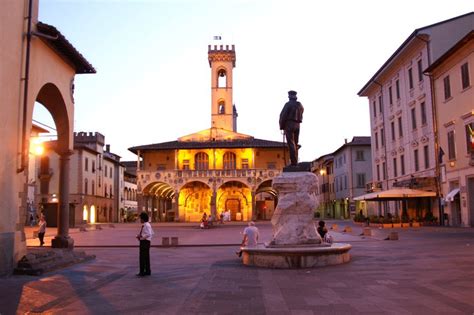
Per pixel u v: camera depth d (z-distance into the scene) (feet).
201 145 213.46
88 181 228.63
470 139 107.86
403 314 26.48
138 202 206.49
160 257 64.13
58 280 41.81
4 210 44.45
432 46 131.23
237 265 51.19
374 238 89.92
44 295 34.81
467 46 108.78
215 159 215.10
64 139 65.87
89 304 31.45
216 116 248.93
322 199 306.14
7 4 45.24
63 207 66.08
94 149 240.73
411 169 147.95
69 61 64.08
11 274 44.86
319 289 34.86
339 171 250.78
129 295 34.40
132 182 331.16
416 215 146.82
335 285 36.40
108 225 183.01
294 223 50.16
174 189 205.26
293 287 36.01
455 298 30.45
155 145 218.18
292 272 43.88
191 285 38.32
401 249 65.46
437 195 126.62
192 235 115.96
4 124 44.73
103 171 256.52
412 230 112.68
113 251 75.46
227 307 29.43
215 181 204.64
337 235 101.81
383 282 37.27
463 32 131.85
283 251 47.06
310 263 47.16
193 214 219.82
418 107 141.49
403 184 146.61
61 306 31.01
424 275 40.37
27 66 49.06
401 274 41.29
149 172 207.41
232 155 216.13
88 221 226.58
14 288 37.65
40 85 54.19
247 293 34.06
